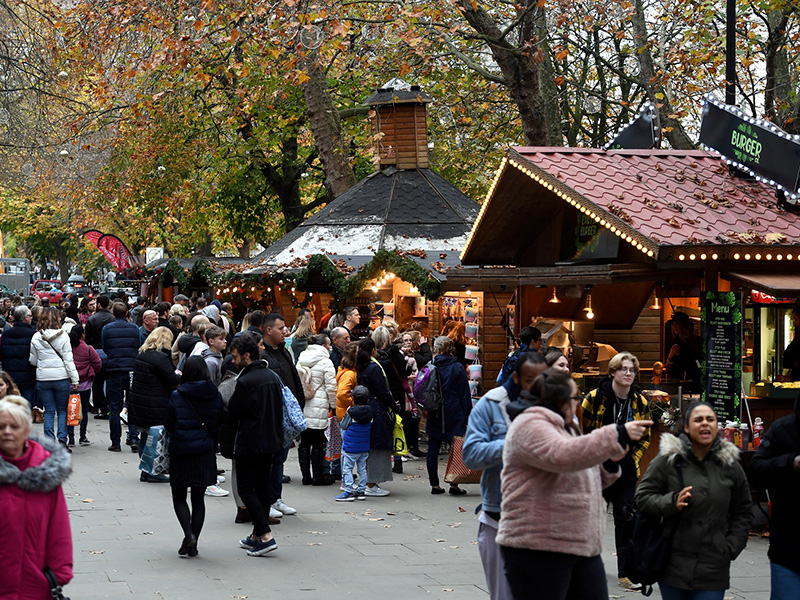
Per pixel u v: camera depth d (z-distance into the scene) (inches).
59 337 550.3
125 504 441.4
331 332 543.8
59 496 193.0
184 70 878.4
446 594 303.4
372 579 321.4
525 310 582.9
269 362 441.7
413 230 835.4
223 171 1182.3
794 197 461.1
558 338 546.9
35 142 1061.8
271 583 313.0
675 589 230.1
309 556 353.4
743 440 410.9
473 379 581.9
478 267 615.5
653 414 395.2
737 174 514.0
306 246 839.1
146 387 497.7
